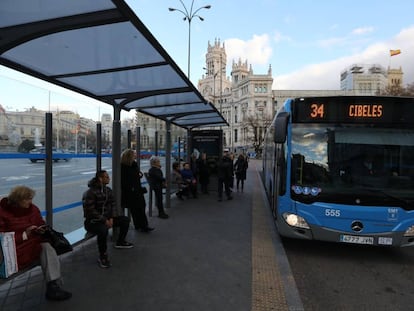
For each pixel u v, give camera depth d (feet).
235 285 12.54
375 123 16.48
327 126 16.81
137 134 23.58
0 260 10.18
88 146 18.95
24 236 10.73
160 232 20.13
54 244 11.14
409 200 15.44
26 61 12.96
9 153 12.96
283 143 18.01
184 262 14.89
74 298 11.05
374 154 16.19
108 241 17.93
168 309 10.44
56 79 15.49
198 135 39.60
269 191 32.60
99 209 14.29
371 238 15.48
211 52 407.23
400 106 16.43
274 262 15.35
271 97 317.63
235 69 421.18
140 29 9.79
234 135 353.72
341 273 14.85
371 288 13.19
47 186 14.20
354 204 15.76
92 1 8.36
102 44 11.27
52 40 10.84
